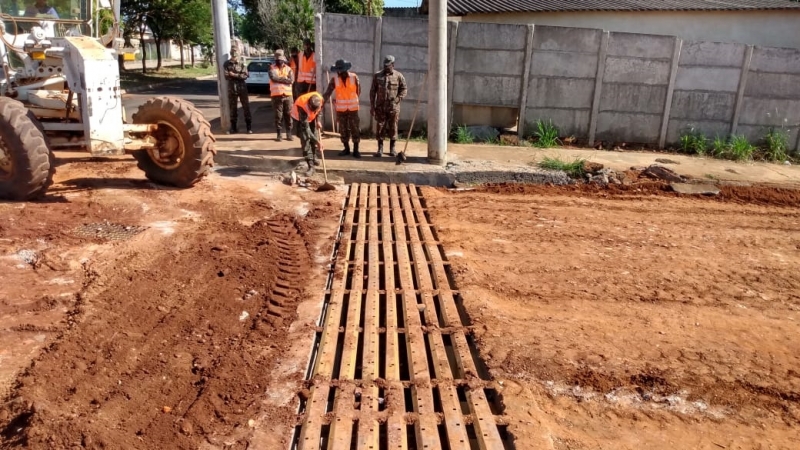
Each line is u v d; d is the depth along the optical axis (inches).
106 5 313.6
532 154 412.5
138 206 271.1
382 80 366.3
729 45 429.1
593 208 309.0
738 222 293.9
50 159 262.7
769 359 162.6
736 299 200.7
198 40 1466.5
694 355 162.7
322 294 193.0
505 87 447.8
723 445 128.1
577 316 183.3
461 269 214.5
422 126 460.1
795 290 210.4
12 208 255.8
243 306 181.9
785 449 127.2
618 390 145.9
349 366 150.4
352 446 121.7
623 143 456.4
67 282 190.4
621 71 438.6
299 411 134.2
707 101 443.5
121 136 275.9
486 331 170.2
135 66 1612.9
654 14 573.3
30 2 282.4
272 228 254.2
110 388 137.6
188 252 220.1
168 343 158.4
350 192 318.3
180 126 289.3
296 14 925.8
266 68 916.6
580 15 584.4
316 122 325.1
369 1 844.6
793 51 427.2
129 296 182.9
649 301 196.2
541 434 126.2
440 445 121.1
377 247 236.2
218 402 134.2
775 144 440.8
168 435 122.5
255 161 361.1
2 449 115.9
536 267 222.4
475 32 437.7
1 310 169.6
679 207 317.1
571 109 450.0
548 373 151.2
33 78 294.7
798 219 304.3
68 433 119.5
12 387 135.6
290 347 159.3
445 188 343.9
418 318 177.8
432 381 145.2
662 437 130.0
